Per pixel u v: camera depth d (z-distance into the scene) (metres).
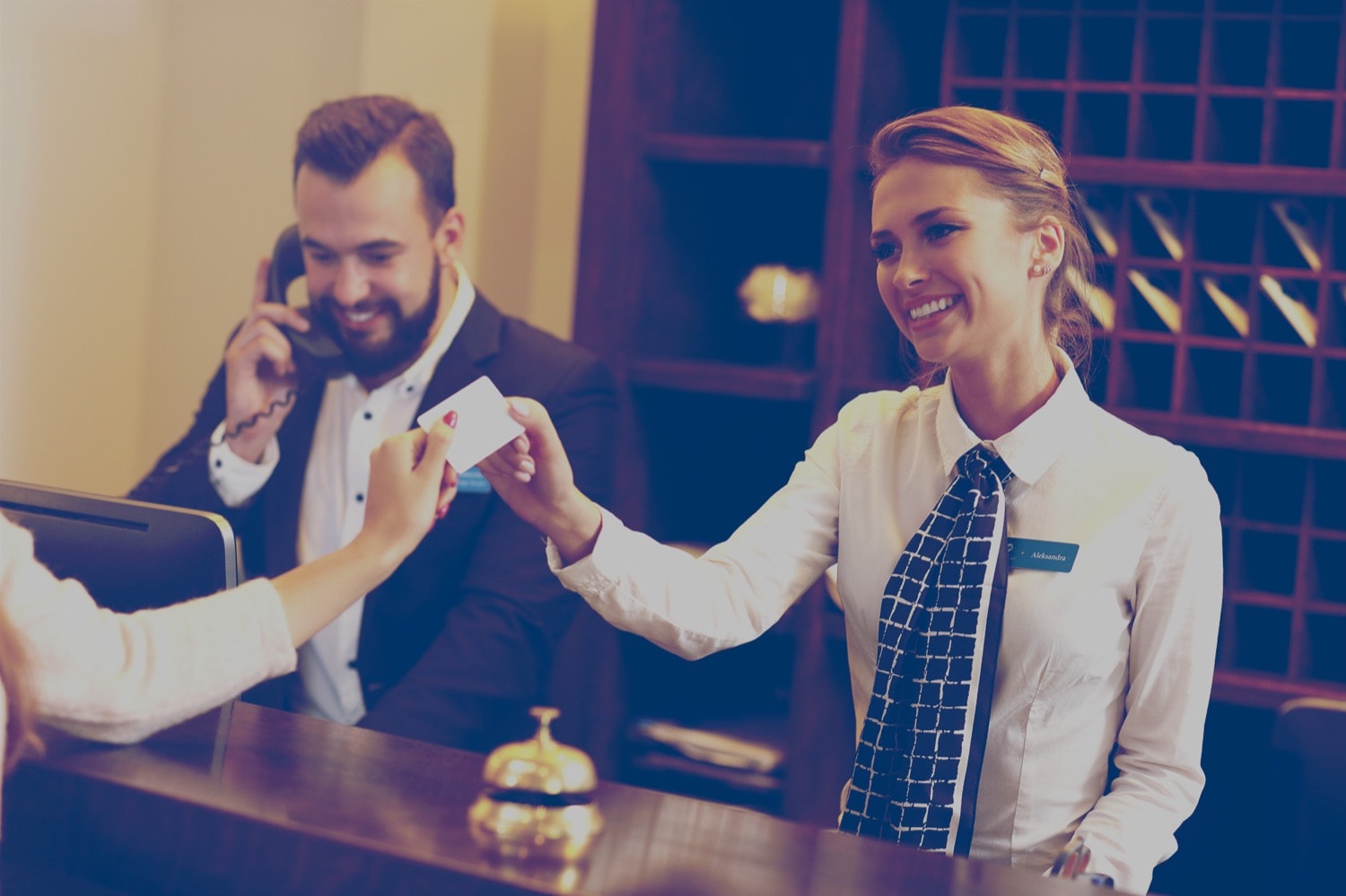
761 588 1.66
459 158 3.30
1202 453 2.77
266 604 1.20
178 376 3.50
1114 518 1.53
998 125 1.55
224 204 3.46
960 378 1.60
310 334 2.55
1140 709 1.52
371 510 1.28
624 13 2.87
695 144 2.86
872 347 2.86
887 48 2.84
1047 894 0.97
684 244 3.08
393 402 2.52
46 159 3.21
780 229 3.25
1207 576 1.51
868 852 1.04
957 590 1.53
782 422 3.22
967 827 1.49
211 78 3.45
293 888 0.97
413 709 2.23
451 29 3.29
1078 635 1.51
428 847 0.95
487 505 2.42
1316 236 2.55
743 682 3.19
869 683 1.68
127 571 1.45
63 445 3.33
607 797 1.13
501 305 3.45
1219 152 2.70
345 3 3.36
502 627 2.31
